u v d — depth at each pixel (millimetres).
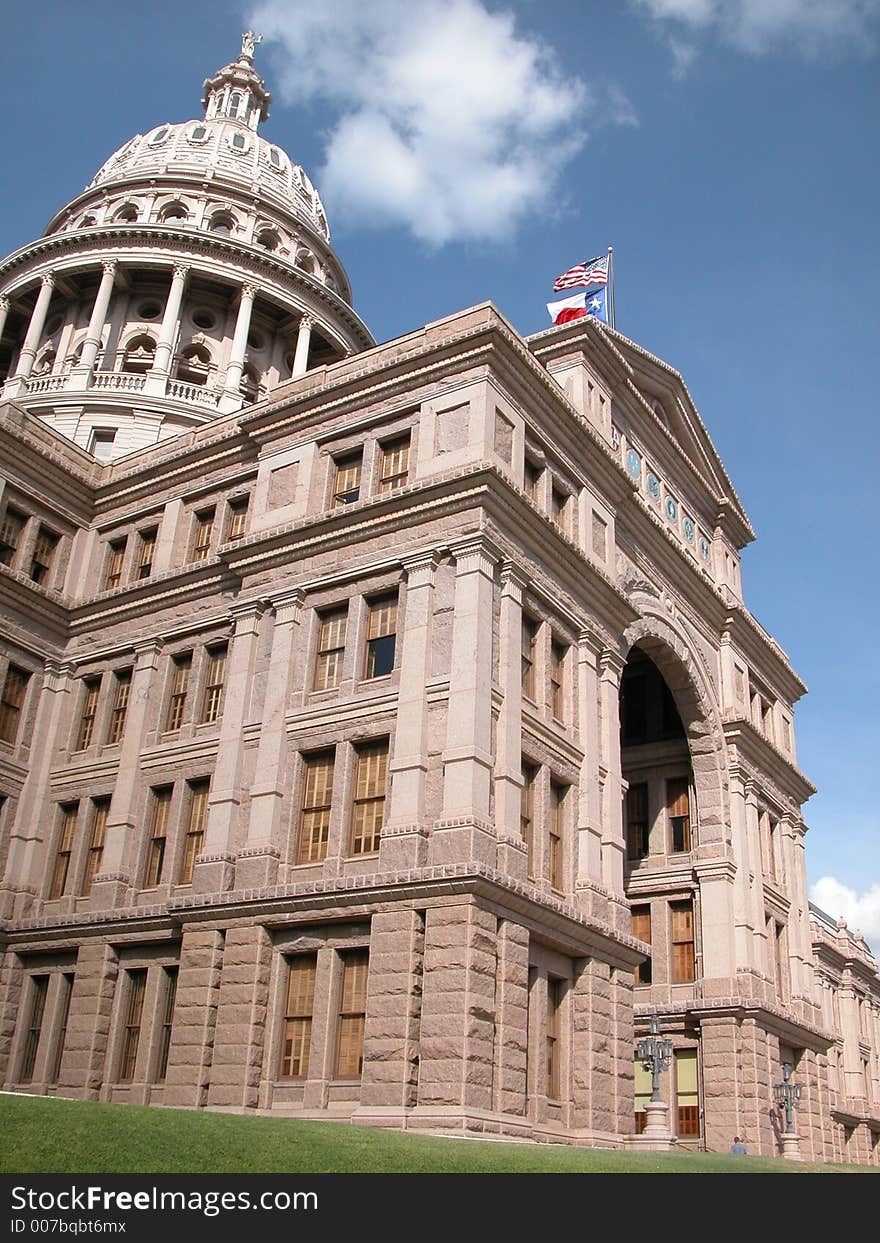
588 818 35156
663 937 49250
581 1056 32219
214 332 69812
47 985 37156
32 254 69062
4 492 42812
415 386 36250
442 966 27625
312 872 31625
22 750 41156
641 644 45875
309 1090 28641
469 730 29859
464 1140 22219
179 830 36312
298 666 34844
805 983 53188
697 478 52906
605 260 47781
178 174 75250
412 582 32969
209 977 31609
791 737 60125
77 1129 15398
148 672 40031
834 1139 52719
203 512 42719
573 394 42094
